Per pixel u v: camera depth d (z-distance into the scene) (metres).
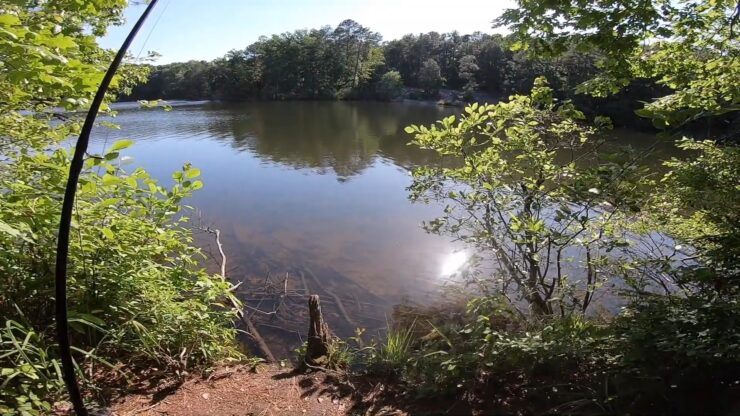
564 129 3.96
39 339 2.56
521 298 3.88
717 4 3.33
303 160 18.62
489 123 4.23
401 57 87.19
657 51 3.97
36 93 2.79
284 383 3.35
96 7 2.93
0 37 1.88
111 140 21.53
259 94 83.00
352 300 6.30
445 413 2.81
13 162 3.36
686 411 2.27
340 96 79.88
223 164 17.69
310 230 9.65
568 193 3.26
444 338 3.82
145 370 3.17
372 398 3.14
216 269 7.29
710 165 3.61
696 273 2.83
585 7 3.09
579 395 2.61
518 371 3.04
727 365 2.33
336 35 85.31
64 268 1.76
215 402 2.99
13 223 2.53
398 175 15.43
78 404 1.90
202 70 83.50
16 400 2.29
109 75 1.74
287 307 6.02
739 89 3.52
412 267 7.51
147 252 3.34
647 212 4.05
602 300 4.38
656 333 2.46
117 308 3.12
